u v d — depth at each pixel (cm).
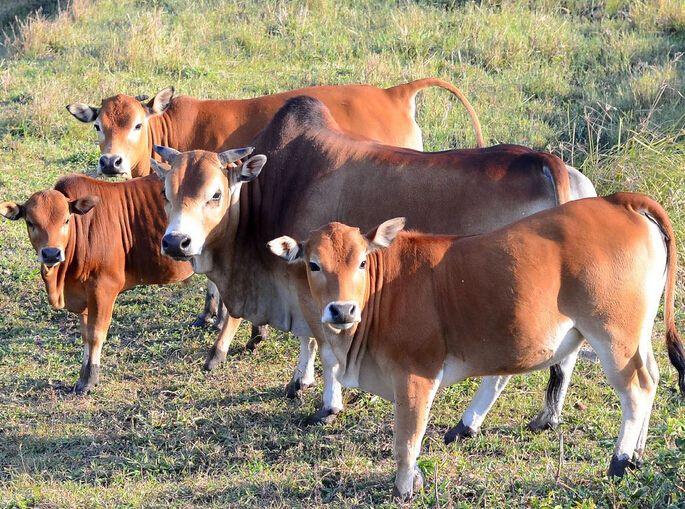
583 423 711
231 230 745
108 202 827
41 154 1293
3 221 1126
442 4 1748
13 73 1559
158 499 635
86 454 721
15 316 959
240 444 713
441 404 752
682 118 1145
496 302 579
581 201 607
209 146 1024
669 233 600
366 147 737
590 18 1678
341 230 587
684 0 1639
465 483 624
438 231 694
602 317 581
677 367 611
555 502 580
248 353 873
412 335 591
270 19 1712
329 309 570
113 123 988
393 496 609
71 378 845
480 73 1488
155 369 855
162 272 859
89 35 1717
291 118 769
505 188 680
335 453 690
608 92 1353
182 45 1603
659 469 597
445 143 1250
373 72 1462
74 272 810
